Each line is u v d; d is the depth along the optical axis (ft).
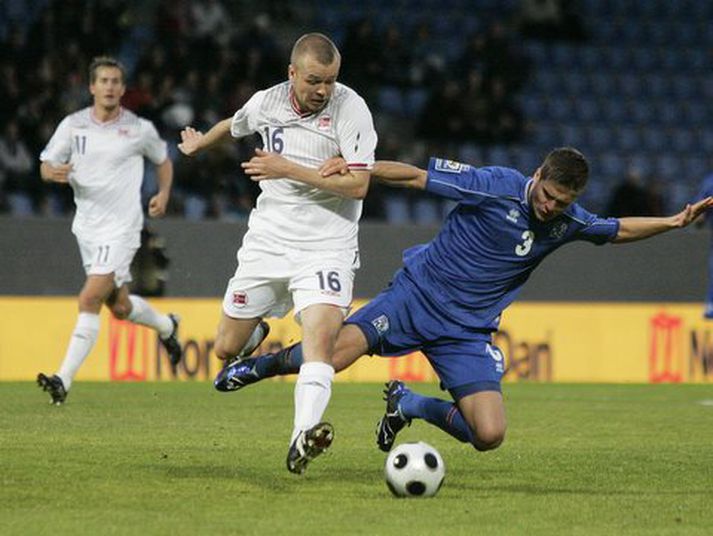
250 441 109.19
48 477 87.45
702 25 307.78
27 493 81.10
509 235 87.92
